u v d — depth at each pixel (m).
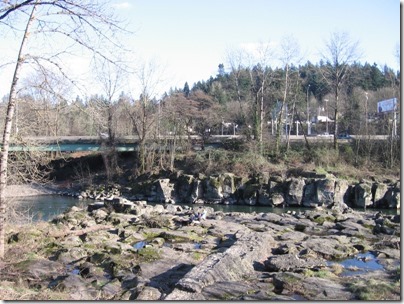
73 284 13.12
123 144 57.69
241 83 80.56
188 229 22.08
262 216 27.80
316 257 16.81
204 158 53.53
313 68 86.00
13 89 13.98
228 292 12.07
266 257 16.73
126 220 24.56
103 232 20.98
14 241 17.64
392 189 42.47
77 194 52.97
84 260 16.03
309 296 11.88
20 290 12.25
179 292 11.95
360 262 16.45
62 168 60.72
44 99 15.92
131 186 53.56
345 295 11.95
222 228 22.66
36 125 18.06
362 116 61.62
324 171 47.41
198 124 62.06
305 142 56.25
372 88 87.75
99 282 13.51
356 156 51.50
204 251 17.70
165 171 53.12
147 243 19.42
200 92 77.81
